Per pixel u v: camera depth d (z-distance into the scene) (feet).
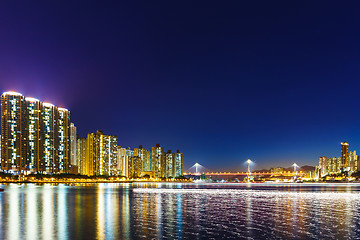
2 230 168.45
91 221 200.23
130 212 250.78
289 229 175.42
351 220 208.85
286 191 649.61
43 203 328.29
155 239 148.77
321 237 155.63
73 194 500.33
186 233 163.02
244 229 175.22
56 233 160.45
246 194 522.88
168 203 336.49
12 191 588.09
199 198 418.72
